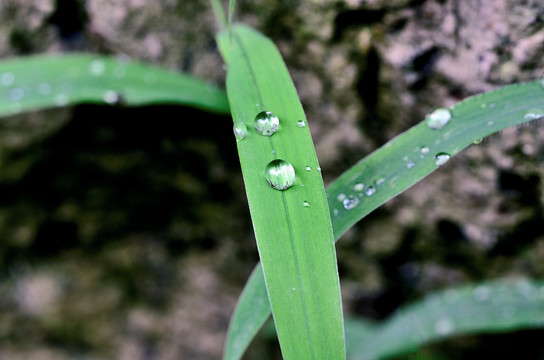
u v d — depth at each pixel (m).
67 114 0.18
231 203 0.19
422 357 0.19
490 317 0.18
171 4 0.17
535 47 0.15
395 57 0.16
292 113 0.14
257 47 0.16
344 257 0.19
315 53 0.17
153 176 0.19
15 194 0.19
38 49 0.18
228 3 0.17
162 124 0.18
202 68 0.18
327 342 0.13
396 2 0.16
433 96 0.17
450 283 0.19
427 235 0.18
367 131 0.18
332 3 0.16
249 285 0.15
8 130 0.18
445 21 0.16
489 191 0.17
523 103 0.15
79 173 0.19
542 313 0.17
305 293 0.13
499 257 0.18
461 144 0.15
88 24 0.17
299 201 0.14
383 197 0.14
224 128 0.18
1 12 0.17
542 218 0.17
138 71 0.17
